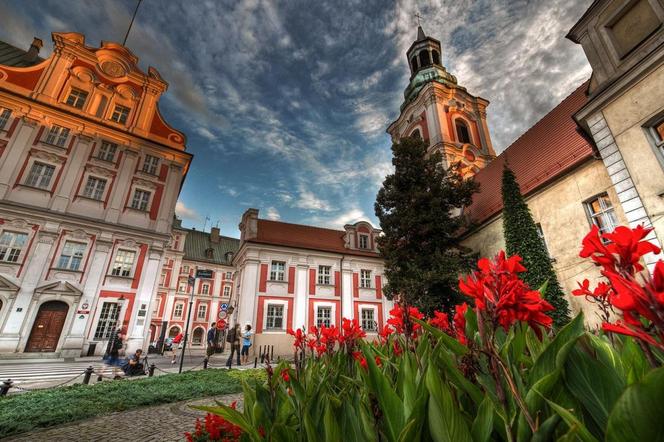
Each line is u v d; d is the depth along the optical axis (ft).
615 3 30.32
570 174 39.24
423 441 3.63
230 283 157.99
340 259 82.58
